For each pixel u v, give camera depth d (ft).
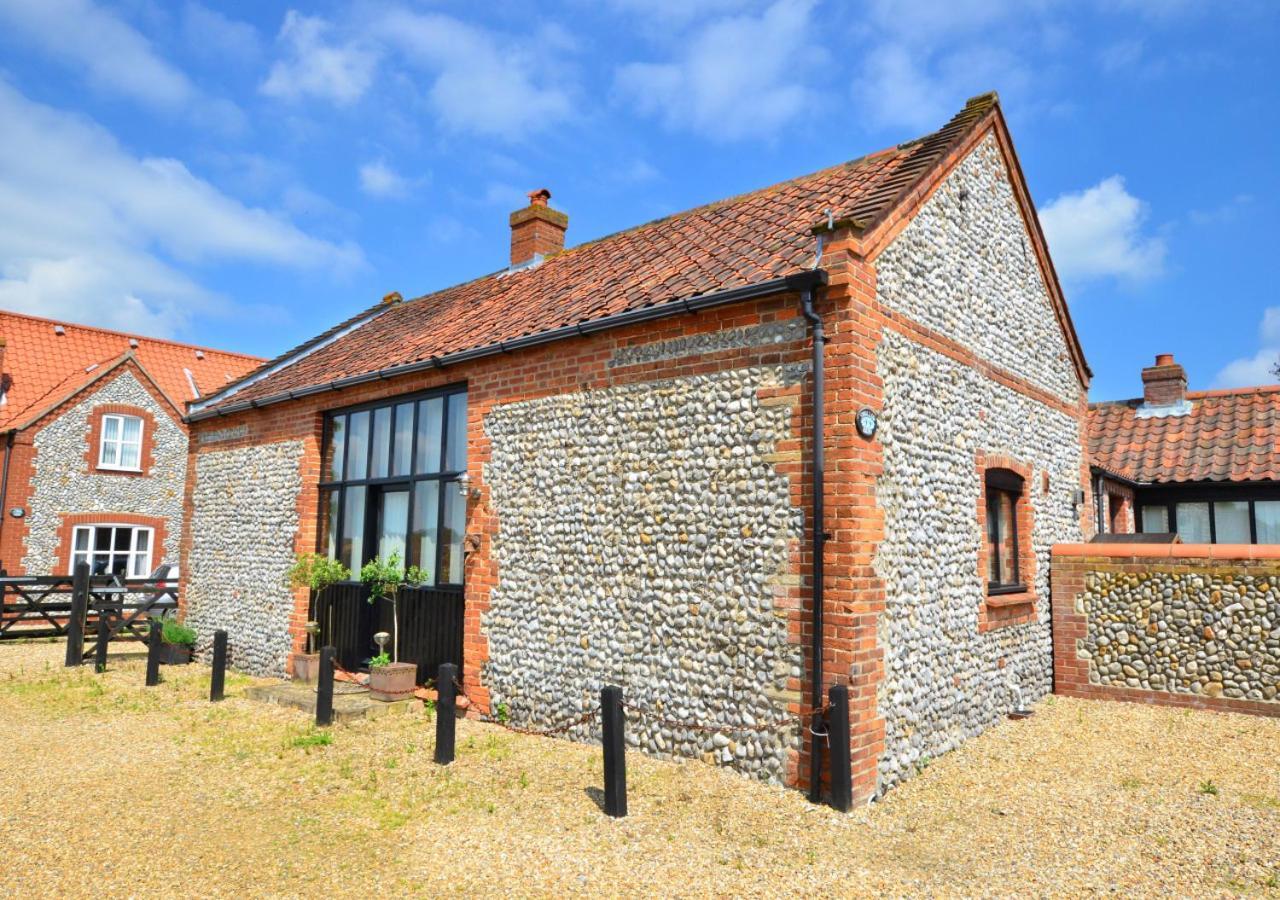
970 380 29.27
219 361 92.43
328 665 28.81
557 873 16.60
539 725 27.66
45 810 20.45
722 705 22.90
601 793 21.21
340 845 18.19
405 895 15.80
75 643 42.47
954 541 26.94
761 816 19.48
